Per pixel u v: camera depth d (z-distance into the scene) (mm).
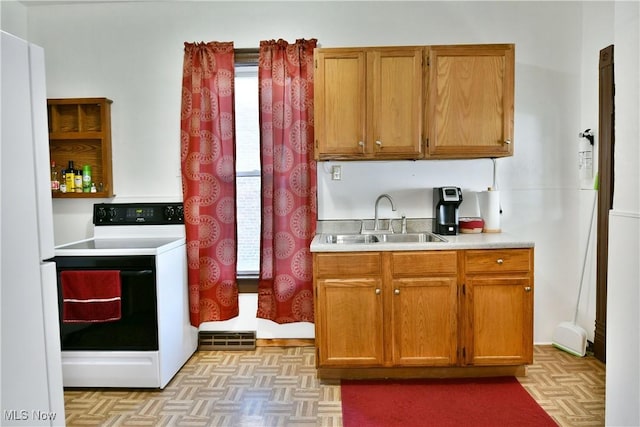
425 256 2508
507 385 2512
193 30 3109
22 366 1261
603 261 2779
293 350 3127
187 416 2250
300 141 3025
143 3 3117
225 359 2982
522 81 3055
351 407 2309
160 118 3146
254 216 3246
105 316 2473
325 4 3057
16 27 3070
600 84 2752
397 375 2629
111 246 2631
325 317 2545
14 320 1230
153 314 2504
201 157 3041
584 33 2996
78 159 3182
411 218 3109
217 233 3080
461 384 2535
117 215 3090
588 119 2977
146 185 3176
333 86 2744
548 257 3119
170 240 2895
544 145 3082
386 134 2746
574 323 3037
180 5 3104
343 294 2531
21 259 1257
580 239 3100
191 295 3021
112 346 2527
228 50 3031
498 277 2512
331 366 2566
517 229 3115
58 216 3230
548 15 3021
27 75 1280
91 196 3102
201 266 3086
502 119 2725
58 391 1408
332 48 2729
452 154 2744
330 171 3115
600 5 2807
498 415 2199
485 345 2533
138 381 2527
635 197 1685
